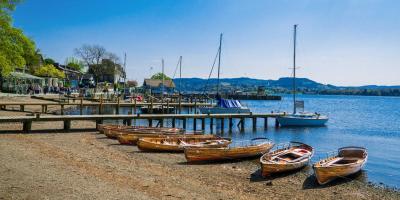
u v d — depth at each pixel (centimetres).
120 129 3186
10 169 1631
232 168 2217
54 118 3262
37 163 1820
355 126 5603
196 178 1903
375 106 13088
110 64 11344
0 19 4488
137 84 13488
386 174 2339
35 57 8669
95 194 1377
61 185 1451
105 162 2081
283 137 4050
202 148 2322
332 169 1928
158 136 2920
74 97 6481
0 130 3091
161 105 6162
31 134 2992
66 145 2556
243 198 1592
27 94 6397
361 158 2250
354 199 1714
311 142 3766
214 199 1528
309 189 1828
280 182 1931
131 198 1381
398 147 3581
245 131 4509
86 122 4169
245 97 15438
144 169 2005
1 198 1233
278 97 15700
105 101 6744
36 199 1255
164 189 1600
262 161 2038
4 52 4600
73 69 13025
